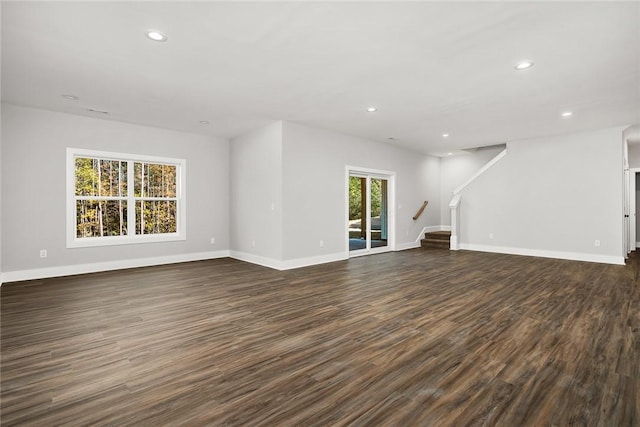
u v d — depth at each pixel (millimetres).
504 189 7348
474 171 8859
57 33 2703
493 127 5941
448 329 2910
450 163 9344
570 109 4793
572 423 1644
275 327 2967
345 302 3725
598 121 5477
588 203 6258
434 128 6035
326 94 4203
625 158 6578
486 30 2664
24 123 4723
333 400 1857
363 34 2729
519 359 2338
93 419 1682
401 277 4988
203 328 2943
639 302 3664
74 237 5172
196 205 6477
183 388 1978
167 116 5219
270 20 2521
